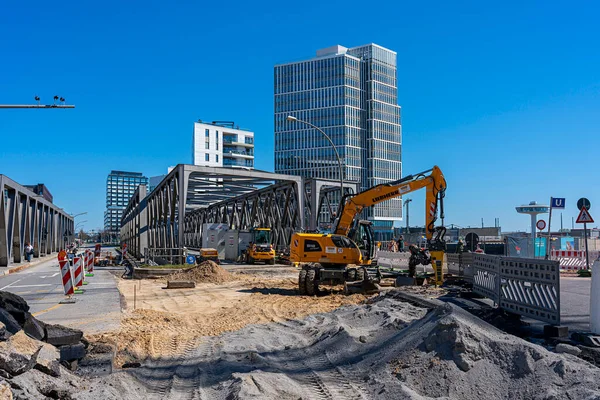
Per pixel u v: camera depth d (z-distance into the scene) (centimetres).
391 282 2312
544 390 564
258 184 5256
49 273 3644
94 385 685
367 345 903
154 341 1085
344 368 797
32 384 567
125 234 10244
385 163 12600
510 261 1062
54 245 8794
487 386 616
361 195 2147
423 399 603
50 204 7400
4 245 4144
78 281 1975
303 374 774
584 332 862
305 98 12231
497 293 1134
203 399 661
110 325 1240
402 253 2819
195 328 1279
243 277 3041
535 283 962
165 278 2945
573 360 643
